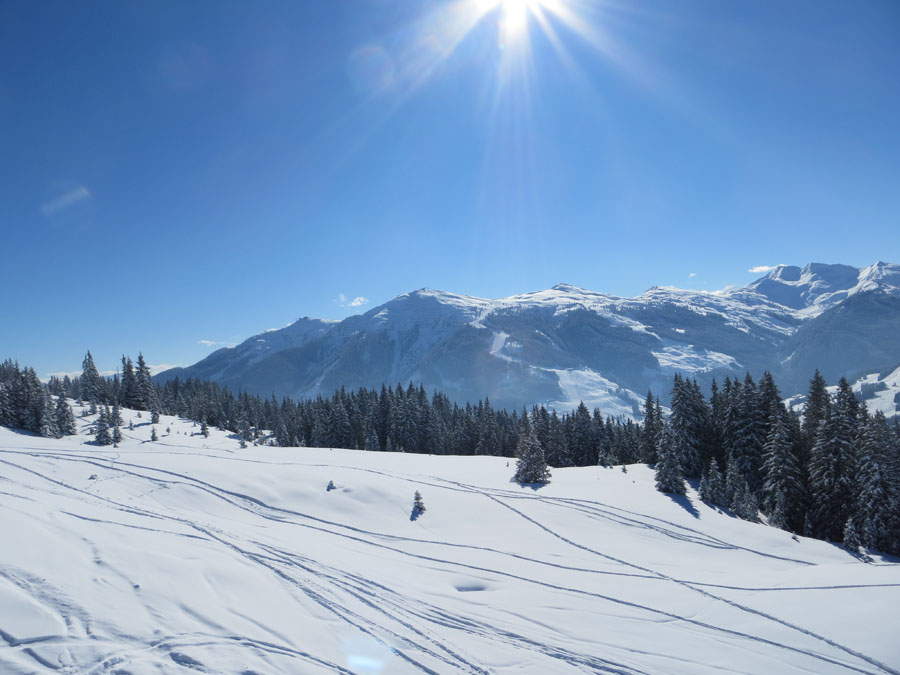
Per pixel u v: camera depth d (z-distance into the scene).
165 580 12.73
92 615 10.23
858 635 13.41
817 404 43.41
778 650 13.23
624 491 35.88
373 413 77.50
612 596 17.56
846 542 29.09
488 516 29.14
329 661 10.41
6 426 56.09
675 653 13.18
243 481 31.66
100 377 89.75
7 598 10.04
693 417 46.34
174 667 9.01
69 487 27.91
